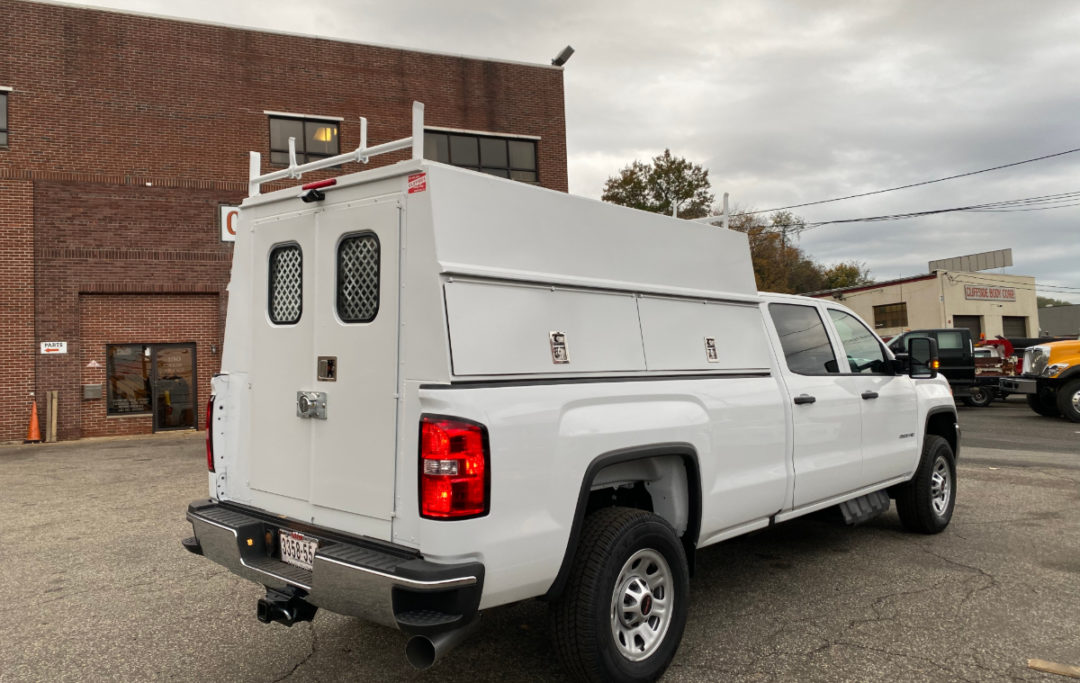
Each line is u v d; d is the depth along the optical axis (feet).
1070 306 156.66
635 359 11.59
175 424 54.65
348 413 10.29
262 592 15.61
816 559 17.54
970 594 14.97
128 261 52.95
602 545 10.22
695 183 139.95
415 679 11.33
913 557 17.63
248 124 56.95
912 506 19.42
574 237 11.01
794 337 15.71
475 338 9.35
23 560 18.19
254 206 12.29
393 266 9.82
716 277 13.88
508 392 9.43
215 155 55.77
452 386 9.02
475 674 11.48
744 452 13.29
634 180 140.36
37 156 50.90
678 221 13.10
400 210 9.77
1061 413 49.62
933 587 15.43
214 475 12.48
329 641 12.89
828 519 17.16
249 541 11.22
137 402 53.72
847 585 15.58
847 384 16.51
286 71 58.49
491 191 9.98
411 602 8.86
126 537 20.51
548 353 10.23
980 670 11.47
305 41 59.26
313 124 59.77
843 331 17.49
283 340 11.53
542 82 68.39
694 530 12.22
